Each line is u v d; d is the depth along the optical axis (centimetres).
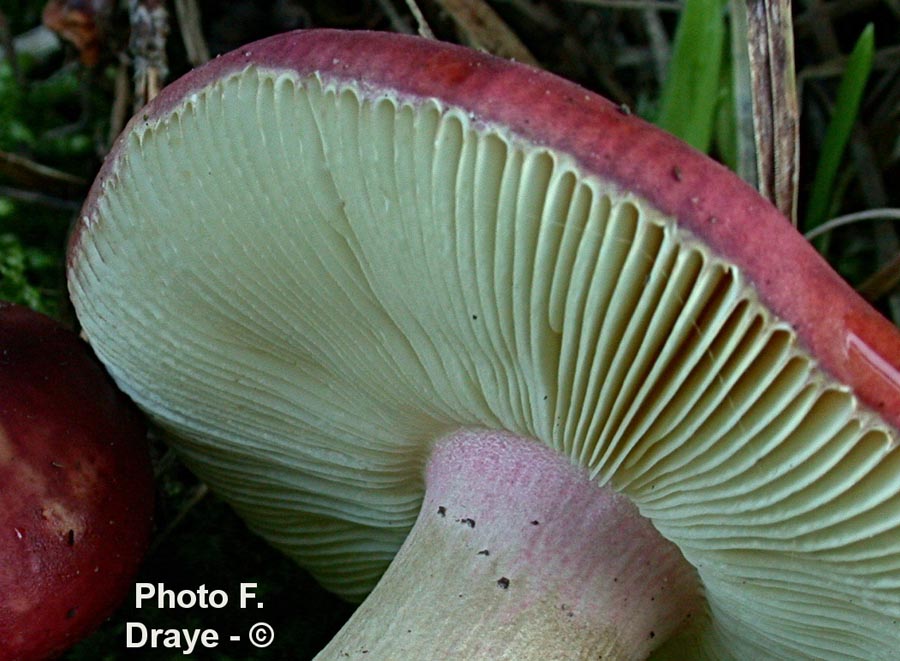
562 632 17
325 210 16
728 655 19
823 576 17
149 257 18
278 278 17
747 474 16
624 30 25
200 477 21
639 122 15
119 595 19
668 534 17
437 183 15
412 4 20
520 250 15
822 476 16
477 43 22
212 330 18
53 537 18
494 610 17
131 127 17
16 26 25
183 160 16
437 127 15
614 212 15
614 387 16
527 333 16
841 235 24
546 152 15
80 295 19
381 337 17
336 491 20
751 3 20
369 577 21
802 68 24
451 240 16
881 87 24
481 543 17
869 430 15
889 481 16
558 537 17
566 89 15
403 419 18
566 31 24
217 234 17
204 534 21
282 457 20
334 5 24
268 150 16
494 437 18
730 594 18
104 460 18
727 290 15
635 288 15
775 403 15
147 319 18
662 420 16
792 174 20
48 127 24
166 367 19
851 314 15
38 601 18
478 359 17
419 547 18
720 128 22
